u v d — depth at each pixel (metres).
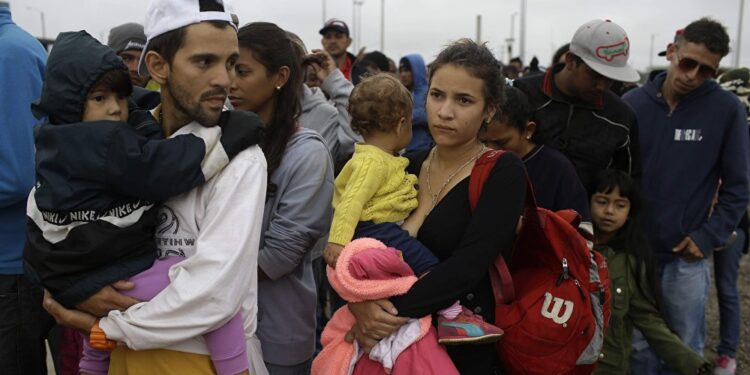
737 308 4.10
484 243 1.75
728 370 4.09
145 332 1.42
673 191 3.36
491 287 1.91
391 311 1.75
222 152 1.52
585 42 2.78
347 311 2.01
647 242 2.90
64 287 1.45
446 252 1.88
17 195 2.26
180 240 1.54
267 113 2.23
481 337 1.74
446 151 1.99
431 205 2.00
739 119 3.28
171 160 1.42
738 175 3.27
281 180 2.16
